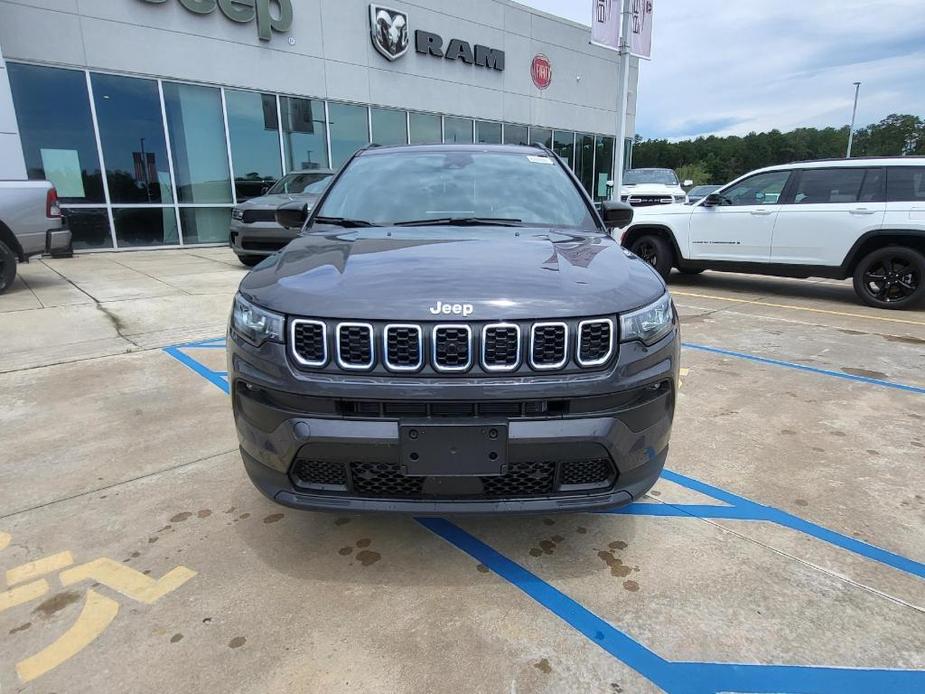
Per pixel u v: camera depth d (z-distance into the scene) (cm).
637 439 201
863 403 392
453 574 221
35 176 1036
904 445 328
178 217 1205
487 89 1747
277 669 176
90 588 212
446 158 346
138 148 1137
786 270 754
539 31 1870
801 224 729
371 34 1437
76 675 174
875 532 246
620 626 194
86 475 293
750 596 208
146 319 598
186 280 812
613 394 194
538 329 189
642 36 1105
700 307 721
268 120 1300
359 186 326
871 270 704
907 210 657
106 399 393
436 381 187
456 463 188
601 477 203
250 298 213
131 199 1144
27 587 212
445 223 295
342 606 203
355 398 188
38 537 242
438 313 187
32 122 1022
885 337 570
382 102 1495
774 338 566
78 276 844
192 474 294
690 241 836
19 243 711
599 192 2258
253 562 227
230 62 1220
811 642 186
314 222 308
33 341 521
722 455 317
